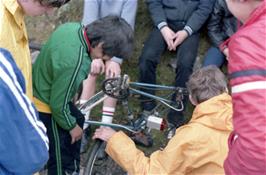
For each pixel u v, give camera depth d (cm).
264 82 134
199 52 373
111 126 288
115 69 318
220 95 234
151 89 319
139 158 246
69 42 224
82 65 223
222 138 229
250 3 141
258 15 140
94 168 292
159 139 321
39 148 149
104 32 224
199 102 242
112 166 297
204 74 242
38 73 238
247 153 135
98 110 339
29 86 216
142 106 333
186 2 345
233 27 346
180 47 340
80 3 411
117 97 278
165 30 342
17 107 136
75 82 226
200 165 230
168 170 233
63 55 222
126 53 235
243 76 136
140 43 382
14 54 195
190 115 339
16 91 136
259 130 133
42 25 409
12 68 140
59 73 223
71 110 261
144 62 335
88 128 315
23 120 139
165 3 350
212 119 230
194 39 343
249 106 134
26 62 211
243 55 137
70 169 267
